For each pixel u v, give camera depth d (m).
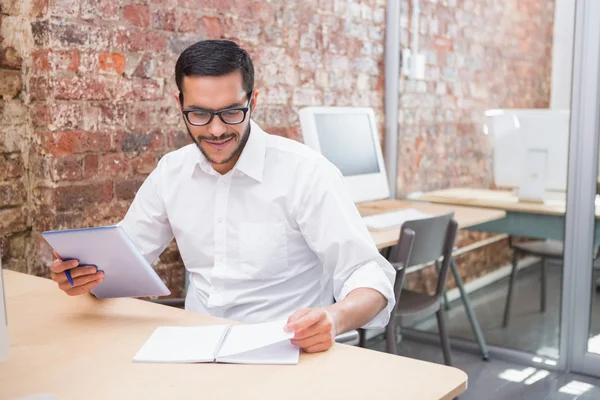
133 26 2.31
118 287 1.52
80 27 2.15
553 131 3.10
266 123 2.86
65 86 2.13
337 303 1.35
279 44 2.88
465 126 3.39
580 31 2.88
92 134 2.23
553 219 3.11
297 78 2.99
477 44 3.31
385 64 3.54
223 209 1.67
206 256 1.73
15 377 1.11
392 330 2.41
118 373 1.12
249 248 1.66
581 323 2.99
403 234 2.25
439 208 3.24
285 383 1.08
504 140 3.25
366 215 2.97
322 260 1.60
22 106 2.18
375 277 1.46
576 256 2.99
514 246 3.32
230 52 1.44
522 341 3.29
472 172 3.38
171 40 2.45
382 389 1.06
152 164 2.45
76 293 1.51
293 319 1.22
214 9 2.59
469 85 3.36
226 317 1.71
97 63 2.22
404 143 3.60
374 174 3.05
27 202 2.22
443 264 2.64
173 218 1.74
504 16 3.19
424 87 3.48
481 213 3.11
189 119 1.46
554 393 2.80
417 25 3.48
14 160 2.18
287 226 1.65
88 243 1.39
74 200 2.21
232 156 1.51
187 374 1.12
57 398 1.02
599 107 2.86
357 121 2.98
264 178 1.65
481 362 3.17
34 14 2.10
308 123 2.74
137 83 2.36
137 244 1.79
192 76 1.42
